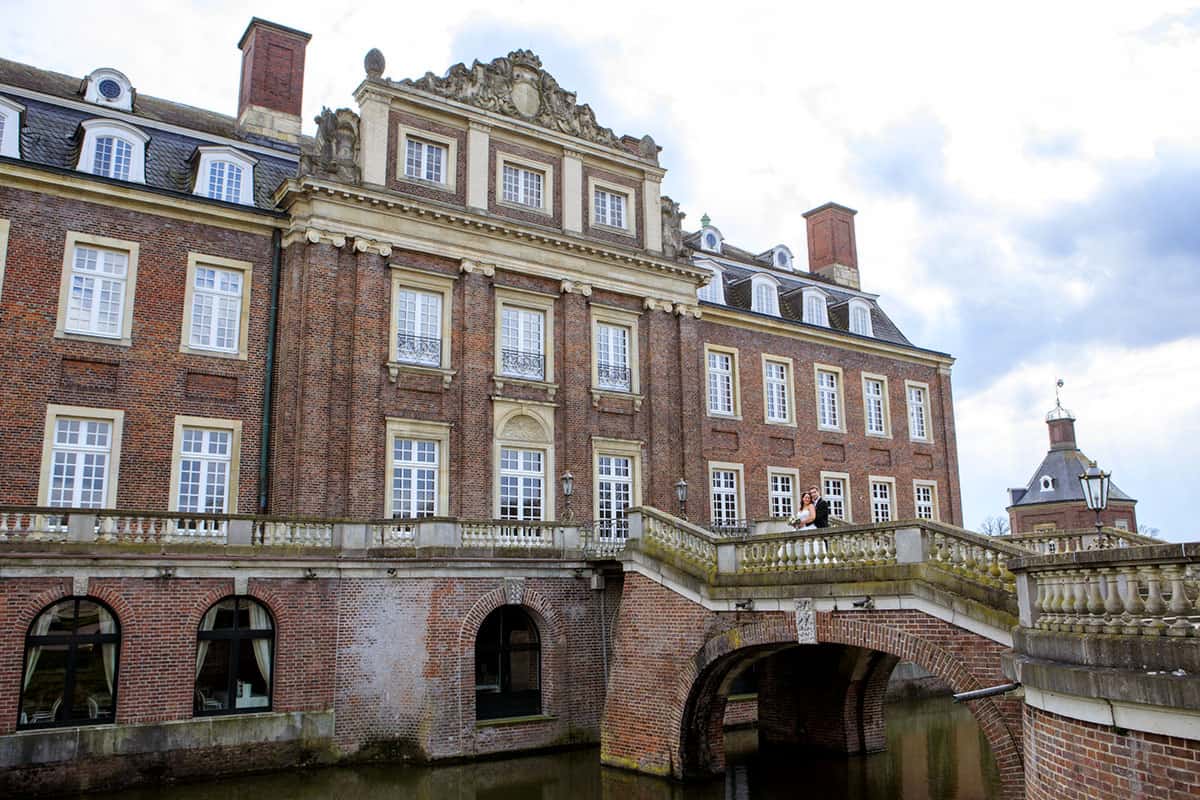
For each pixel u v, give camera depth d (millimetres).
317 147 24828
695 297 31328
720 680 19750
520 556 23156
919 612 15164
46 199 22125
